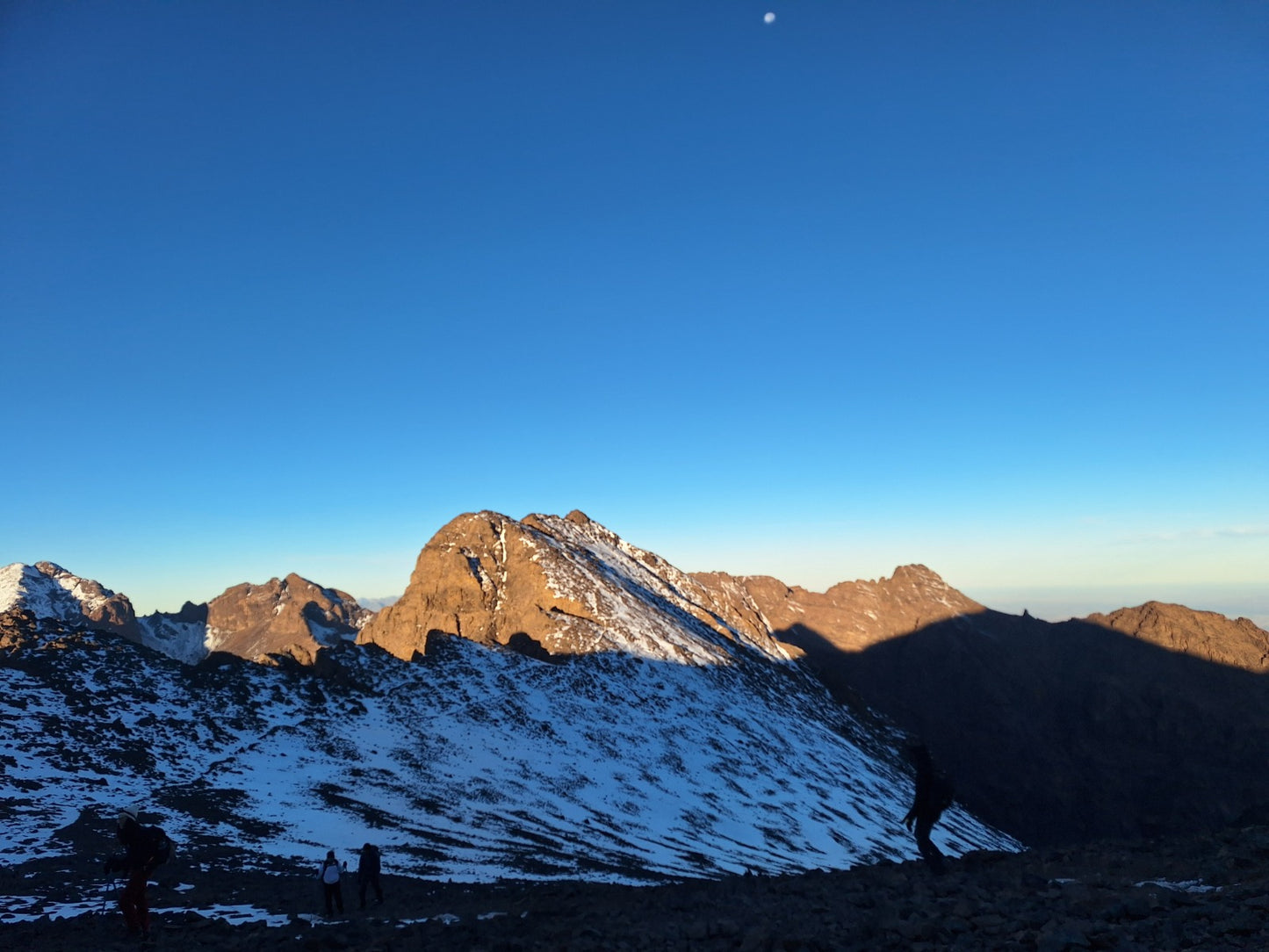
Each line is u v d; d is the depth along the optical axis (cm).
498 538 14088
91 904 2059
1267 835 1393
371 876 2427
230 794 4597
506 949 1163
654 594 15575
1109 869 1361
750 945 995
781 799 7612
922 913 1090
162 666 6794
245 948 1324
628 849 4966
